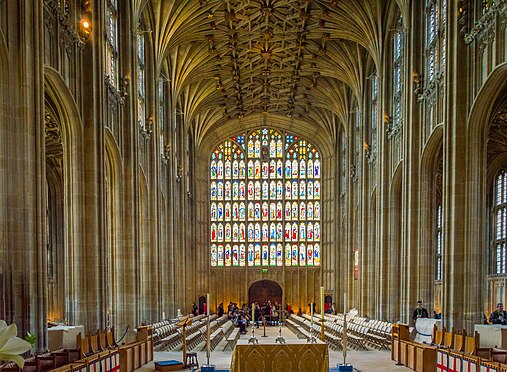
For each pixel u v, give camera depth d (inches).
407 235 1063.0
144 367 727.7
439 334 683.4
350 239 1852.9
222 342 1067.3
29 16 602.5
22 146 583.8
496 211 1528.1
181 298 1812.3
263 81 1915.6
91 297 819.4
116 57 1066.1
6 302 559.2
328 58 1675.7
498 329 631.8
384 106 1325.0
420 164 1043.9
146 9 1300.4
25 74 589.9
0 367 430.6
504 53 704.4
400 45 1238.9
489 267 1549.0
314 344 543.2
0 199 562.9
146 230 1290.6
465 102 808.9
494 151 1466.5
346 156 1918.1
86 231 823.1
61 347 649.0
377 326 1096.2
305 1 1357.0
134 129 1103.6
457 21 812.6
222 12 1424.7
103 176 856.3
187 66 1662.2
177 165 1841.8
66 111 800.9
